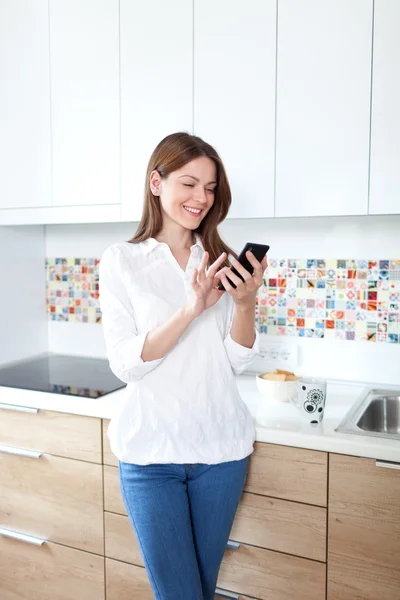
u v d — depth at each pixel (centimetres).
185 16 171
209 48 168
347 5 150
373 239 185
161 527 126
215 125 170
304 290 196
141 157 180
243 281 124
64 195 195
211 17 167
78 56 188
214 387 131
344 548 134
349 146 154
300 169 160
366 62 150
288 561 141
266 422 146
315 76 156
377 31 148
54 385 181
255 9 161
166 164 126
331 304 193
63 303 240
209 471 130
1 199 208
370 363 189
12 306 225
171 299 129
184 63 172
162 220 135
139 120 180
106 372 204
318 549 137
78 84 189
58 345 244
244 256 122
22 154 201
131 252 131
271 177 164
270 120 162
